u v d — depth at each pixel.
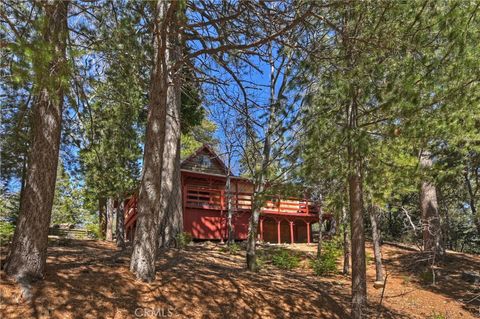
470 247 28.62
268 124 8.89
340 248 15.20
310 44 7.11
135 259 7.49
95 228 21.98
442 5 5.46
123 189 14.53
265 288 9.05
